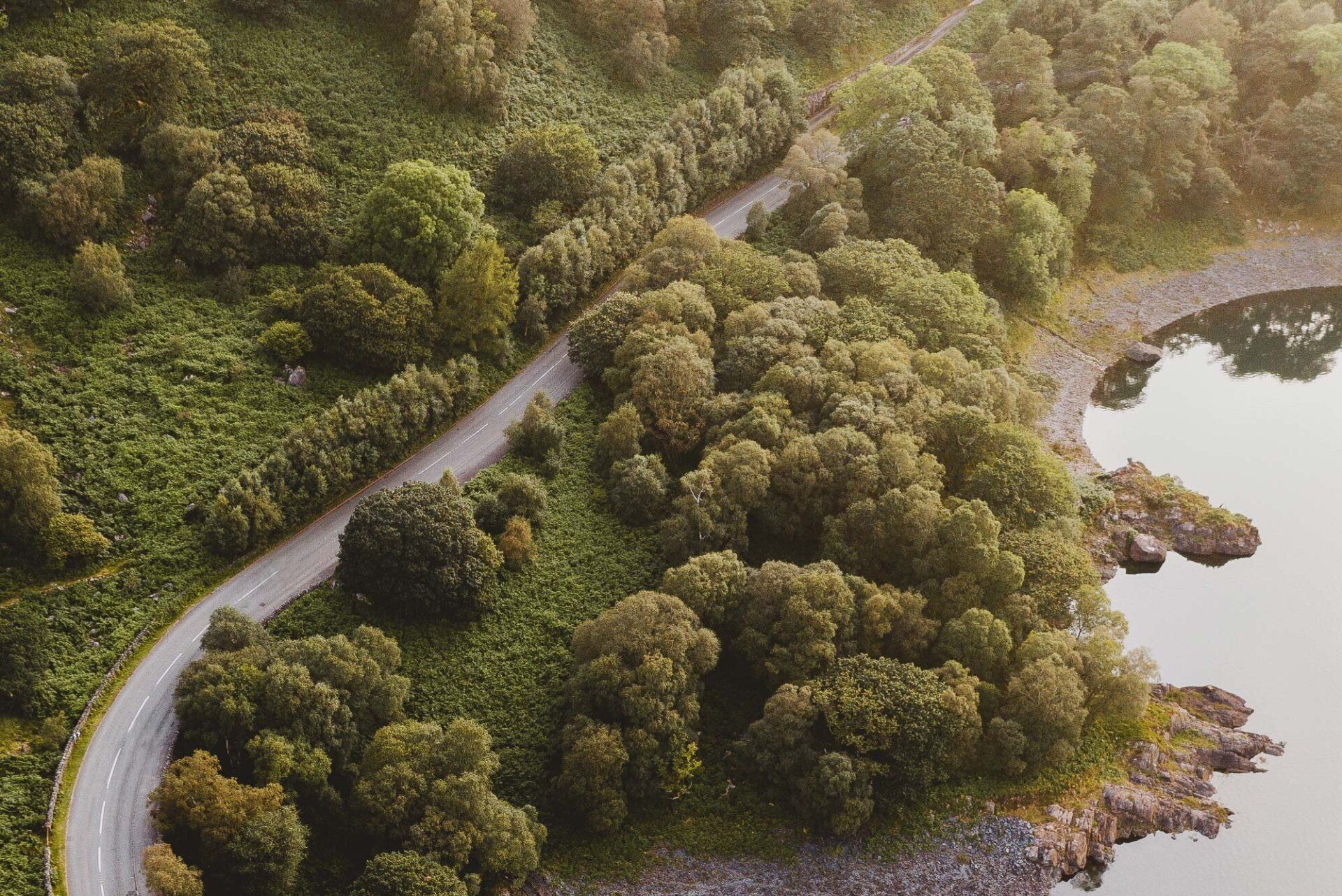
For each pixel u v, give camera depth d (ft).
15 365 334.24
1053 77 604.08
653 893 292.61
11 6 392.47
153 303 369.71
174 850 261.03
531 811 291.58
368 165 434.30
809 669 317.83
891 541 350.84
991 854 306.35
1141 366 525.75
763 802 310.86
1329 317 566.36
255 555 330.13
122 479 327.47
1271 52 621.31
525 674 322.14
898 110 520.42
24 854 255.09
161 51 392.06
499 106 472.44
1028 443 380.58
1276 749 342.64
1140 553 413.18
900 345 413.80
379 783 276.21
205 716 274.98
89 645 297.12
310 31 451.12
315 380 373.40
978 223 501.15
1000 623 323.98
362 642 303.07
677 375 385.91
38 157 366.43
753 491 358.43
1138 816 319.47
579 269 436.76
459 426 391.65
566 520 365.20
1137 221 583.17
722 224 502.38
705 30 561.84
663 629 310.24
